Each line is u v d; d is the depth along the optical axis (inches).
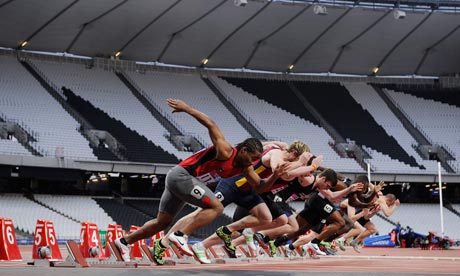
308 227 499.5
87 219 1293.1
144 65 1621.6
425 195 1721.2
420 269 349.1
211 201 276.8
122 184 1533.0
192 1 1344.7
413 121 1673.2
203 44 1546.5
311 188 451.8
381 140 1601.9
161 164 1374.3
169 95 1581.0
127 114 1476.4
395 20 1492.4
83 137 1366.9
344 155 1552.7
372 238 1133.7
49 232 404.2
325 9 1400.1
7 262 411.8
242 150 274.5
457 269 349.4
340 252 836.6
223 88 1658.5
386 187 1732.3
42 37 1433.3
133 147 1396.4
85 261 328.5
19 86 1422.2
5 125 1306.6
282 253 538.3
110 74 1568.7
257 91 1681.8
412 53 1656.0
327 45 1588.3
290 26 1488.7
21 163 1217.4
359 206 520.7
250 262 452.1
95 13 1352.1
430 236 1060.5
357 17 1465.3
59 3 1288.1
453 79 1774.1
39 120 1354.6
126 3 1320.1
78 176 1315.2
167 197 287.6
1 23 1352.1
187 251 279.9
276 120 1601.9
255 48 1585.9
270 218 375.2
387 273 242.1
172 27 1454.2
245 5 1382.9
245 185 363.6
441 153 1589.6
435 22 1517.0
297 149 350.3
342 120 1644.9
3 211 1205.7
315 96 1708.9
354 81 1771.7
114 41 1498.5
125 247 323.9
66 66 1539.1
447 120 1689.2
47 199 1318.9
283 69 1708.9
